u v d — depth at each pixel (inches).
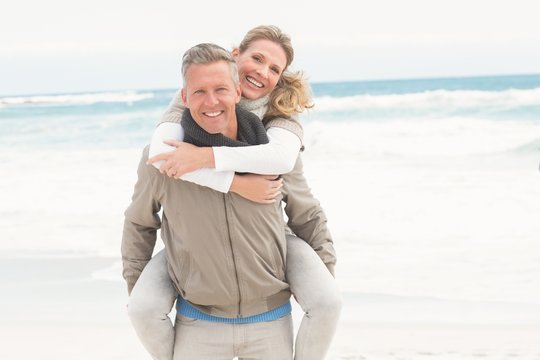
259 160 118.8
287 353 129.7
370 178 538.9
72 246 346.0
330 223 383.9
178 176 116.8
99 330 228.8
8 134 1011.9
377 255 317.4
